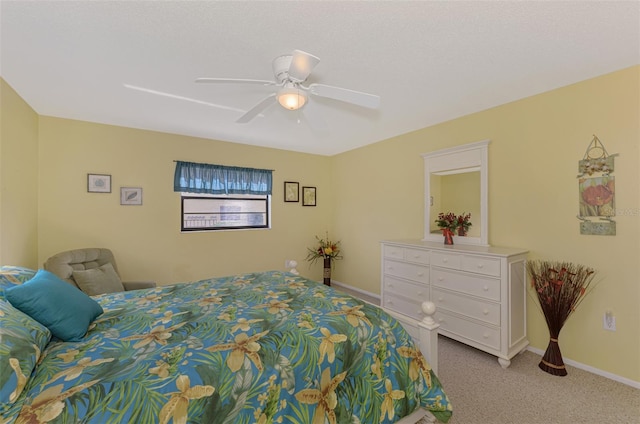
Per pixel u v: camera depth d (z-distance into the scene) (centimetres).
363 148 425
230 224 408
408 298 298
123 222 324
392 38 162
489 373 213
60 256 251
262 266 426
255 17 143
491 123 273
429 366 156
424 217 335
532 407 175
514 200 257
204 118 298
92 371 101
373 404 136
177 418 93
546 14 142
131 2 132
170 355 113
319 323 145
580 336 220
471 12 141
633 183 197
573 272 220
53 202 288
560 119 229
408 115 293
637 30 155
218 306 171
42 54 177
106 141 315
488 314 229
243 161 408
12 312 112
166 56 180
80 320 131
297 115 292
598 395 186
